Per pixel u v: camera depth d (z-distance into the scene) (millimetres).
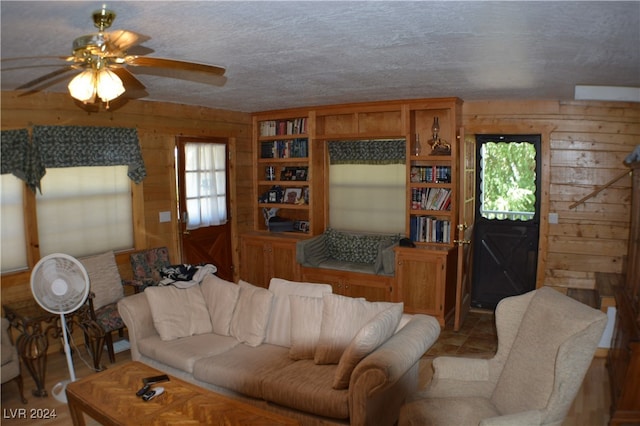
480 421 2184
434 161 5371
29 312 3742
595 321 2260
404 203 5543
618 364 3393
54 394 3615
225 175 6047
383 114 5547
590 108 4980
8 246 4074
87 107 4492
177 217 5473
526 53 2877
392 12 2109
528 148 5535
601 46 2654
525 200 5621
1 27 2287
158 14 2135
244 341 3582
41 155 4176
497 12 2094
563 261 5242
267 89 4336
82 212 4566
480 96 4832
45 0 1876
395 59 3082
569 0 1900
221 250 6062
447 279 4965
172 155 5348
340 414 2666
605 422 3219
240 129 6199
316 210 5926
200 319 3807
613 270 5074
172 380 2916
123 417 2510
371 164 5711
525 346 2590
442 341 4688
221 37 2549
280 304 3592
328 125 5949
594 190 5051
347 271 5348
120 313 3727
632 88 4180
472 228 5465
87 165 4523
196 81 3881
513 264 5672
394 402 2955
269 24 2303
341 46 2750
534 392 2398
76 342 4578
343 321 3133
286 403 2836
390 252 5074
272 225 6211
